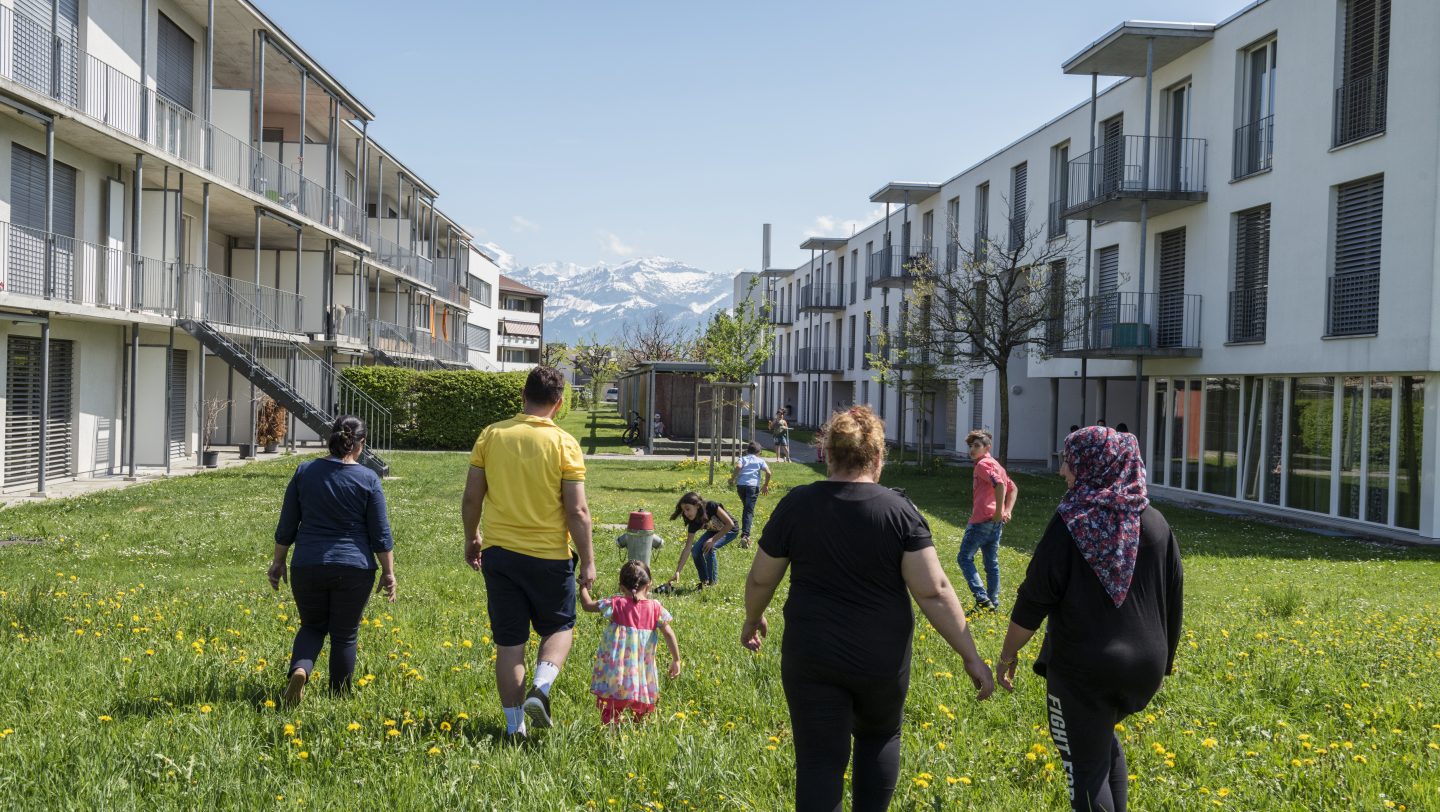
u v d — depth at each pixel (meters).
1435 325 16.83
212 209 27.41
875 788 3.78
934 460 31.75
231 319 26.98
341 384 32.84
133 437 21.00
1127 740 5.27
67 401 20.94
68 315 18.94
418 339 46.97
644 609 5.61
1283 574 13.24
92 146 20.22
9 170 18.09
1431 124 16.83
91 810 3.77
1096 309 25.86
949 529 17.48
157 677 5.88
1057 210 31.12
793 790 4.36
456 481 22.75
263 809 3.90
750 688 6.13
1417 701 6.08
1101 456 3.84
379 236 40.44
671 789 4.27
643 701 5.43
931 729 5.39
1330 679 6.54
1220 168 22.69
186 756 4.41
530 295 99.81
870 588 3.66
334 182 32.53
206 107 23.50
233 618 8.03
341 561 5.63
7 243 17.73
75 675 5.84
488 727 5.19
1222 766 4.83
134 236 20.81
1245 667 6.97
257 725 4.95
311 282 33.03
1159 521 3.85
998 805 4.28
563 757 4.64
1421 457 17.48
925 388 32.62
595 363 90.12
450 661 6.56
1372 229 18.41
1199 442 24.03
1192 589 11.91
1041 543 3.84
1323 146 19.41
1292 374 20.64
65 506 16.22
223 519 15.38
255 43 27.52
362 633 7.46
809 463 33.38
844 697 3.68
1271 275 20.92
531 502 5.14
